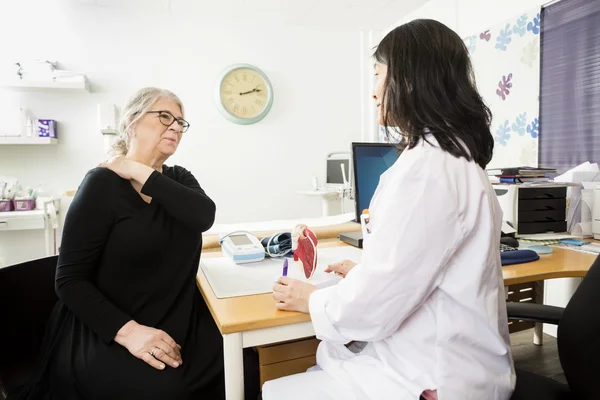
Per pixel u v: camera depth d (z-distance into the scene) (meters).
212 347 1.15
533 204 1.70
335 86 4.41
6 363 1.05
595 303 0.84
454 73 0.77
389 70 0.81
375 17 4.04
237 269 1.22
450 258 0.70
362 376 0.77
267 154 4.21
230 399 0.85
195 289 1.28
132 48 3.70
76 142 3.59
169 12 3.78
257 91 4.07
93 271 1.14
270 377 1.08
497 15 2.99
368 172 1.52
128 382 0.98
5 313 1.07
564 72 2.48
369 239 0.73
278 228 1.90
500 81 2.95
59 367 1.05
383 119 0.86
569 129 2.46
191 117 3.93
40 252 3.49
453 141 0.73
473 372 0.70
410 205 0.69
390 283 0.69
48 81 3.23
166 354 1.03
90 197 1.10
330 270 1.13
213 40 3.94
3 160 3.43
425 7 3.77
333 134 4.43
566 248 1.52
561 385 0.94
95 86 3.61
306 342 1.10
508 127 2.89
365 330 0.74
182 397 0.99
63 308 1.15
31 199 3.29
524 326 2.23
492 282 0.74
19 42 3.39
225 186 4.09
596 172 1.88
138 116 1.25
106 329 1.04
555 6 2.53
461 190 0.70
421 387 0.70
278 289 0.91
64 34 3.50
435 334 0.71
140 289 1.15
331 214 3.92
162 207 1.19
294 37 4.22
